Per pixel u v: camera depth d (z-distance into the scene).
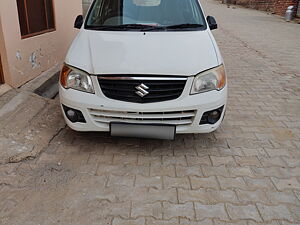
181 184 2.76
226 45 9.48
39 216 2.34
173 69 2.88
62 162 3.01
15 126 3.51
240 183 2.80
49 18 5.76
